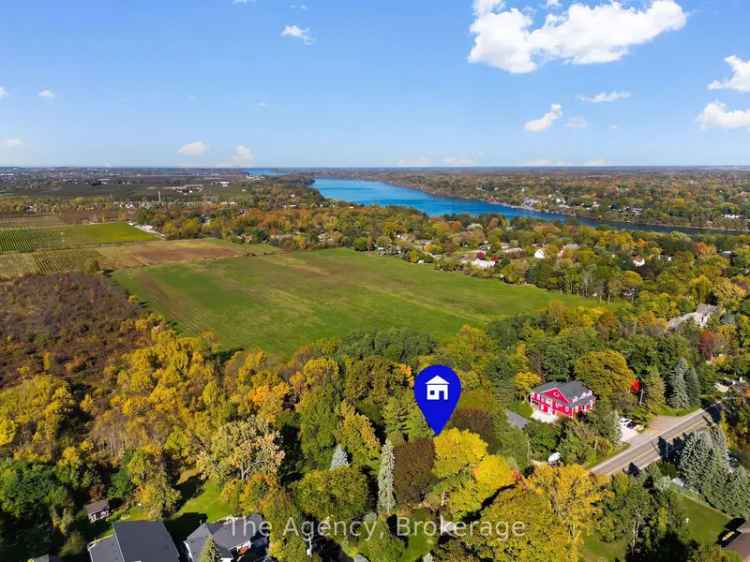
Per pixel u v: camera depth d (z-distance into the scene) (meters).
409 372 78.94
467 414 64.50
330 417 64.69
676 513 53.34
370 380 74.81
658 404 84.44
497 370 84.69
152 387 80.50
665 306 127.62
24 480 55.22
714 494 60.03
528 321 108.06
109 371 93.19
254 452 59.84
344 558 51.16
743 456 68.19
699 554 44.22
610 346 97.06
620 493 55.44
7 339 109.25
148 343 108.81
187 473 65.75
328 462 62.75
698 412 85.50
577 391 81.44
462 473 56.06
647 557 50.59
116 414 74.19
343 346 92.44
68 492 56.72
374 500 57.53
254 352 95.56
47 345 108.31
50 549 51.34
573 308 129.75
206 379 81.44
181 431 67.25
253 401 73.25
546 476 55.12
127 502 60.12
